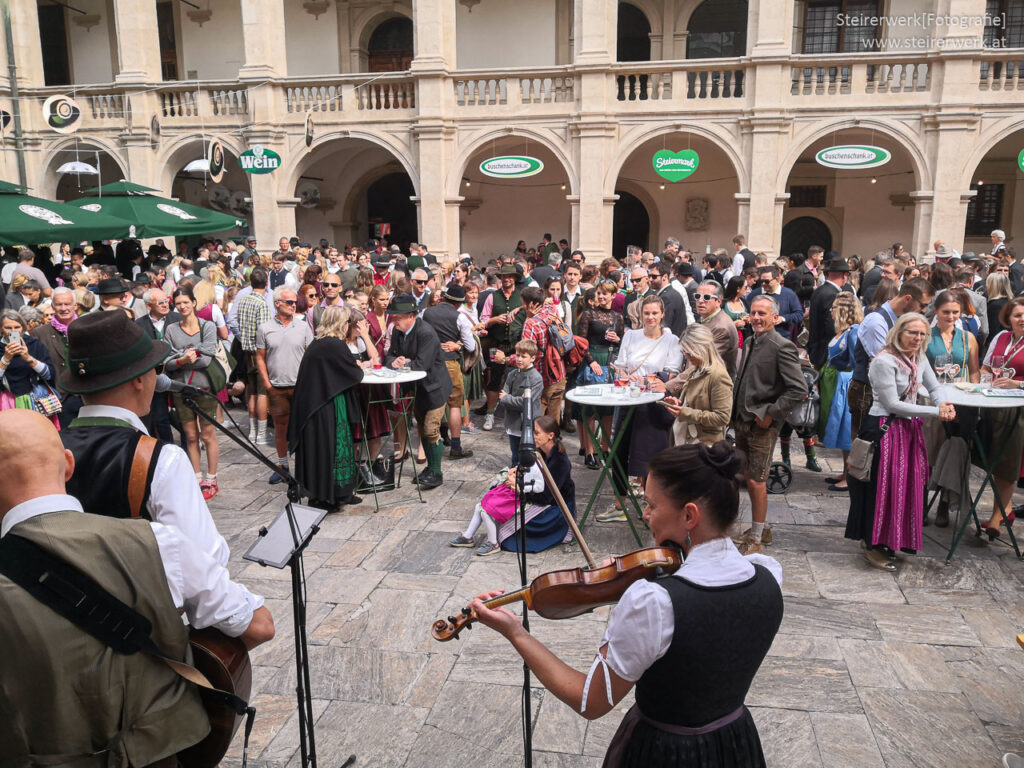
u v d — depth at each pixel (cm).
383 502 652
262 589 494
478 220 2275
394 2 2195
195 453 664
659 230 2147
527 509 544
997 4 1919
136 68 1878
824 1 1962
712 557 192
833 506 633
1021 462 526
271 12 1811
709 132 1656
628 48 2147
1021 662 402
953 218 1577
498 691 384
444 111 1741
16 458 175
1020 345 563
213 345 667
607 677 186
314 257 1365
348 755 337
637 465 564
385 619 454
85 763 174
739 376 536
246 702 211
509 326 875
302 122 1825
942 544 554
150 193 1312
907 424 492
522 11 2116
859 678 389
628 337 628
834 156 1579
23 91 1914
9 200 1002
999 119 1540
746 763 195
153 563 180
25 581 165
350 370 605
